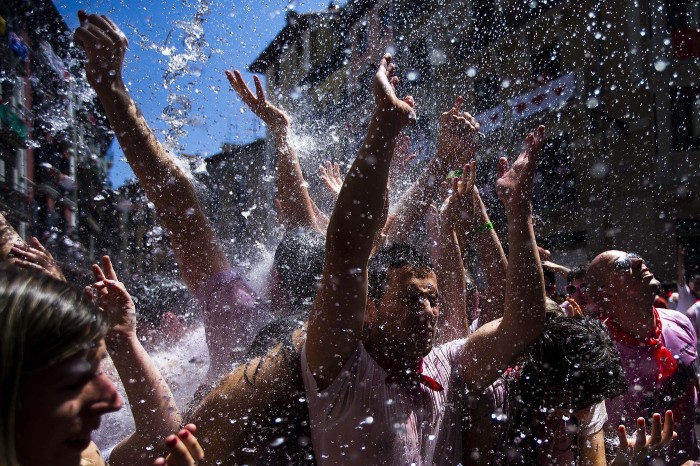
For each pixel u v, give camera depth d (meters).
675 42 14.80
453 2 15.90
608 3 15.01
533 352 1.70
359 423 1.46
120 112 1.83
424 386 1.58
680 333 2.56
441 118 2.25
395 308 1.52
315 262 1.89
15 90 11.79
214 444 1.47
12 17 10.73
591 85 14.98
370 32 16.41
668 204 14.66
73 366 0.90
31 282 0.91
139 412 1.49
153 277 2.65
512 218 1.71
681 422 2.48
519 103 15.48
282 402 1.48
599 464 1.85
